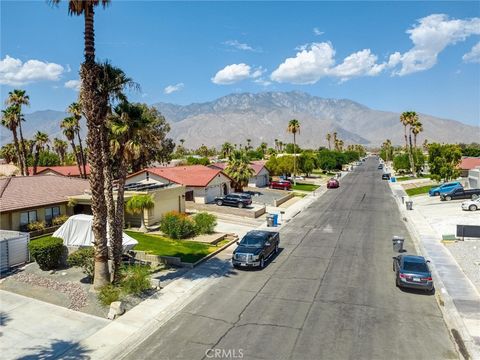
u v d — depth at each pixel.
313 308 16.86
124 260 23.59
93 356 13.16
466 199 46.66
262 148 162.38
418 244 28.11
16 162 69.94
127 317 16.16
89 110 18.06
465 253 24.98
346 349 13.38
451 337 14.21
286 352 13.20
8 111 51.25
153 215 34.31
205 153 172.00
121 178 20.17
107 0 17.77
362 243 28.61
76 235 22.62
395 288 19.22
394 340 14.00
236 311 16.67
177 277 21.27
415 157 88.00
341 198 54.62
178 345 13.81
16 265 22.11
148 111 69.69
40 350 13.51
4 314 16.20
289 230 33.94
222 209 42.03
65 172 63.47
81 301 17.45
